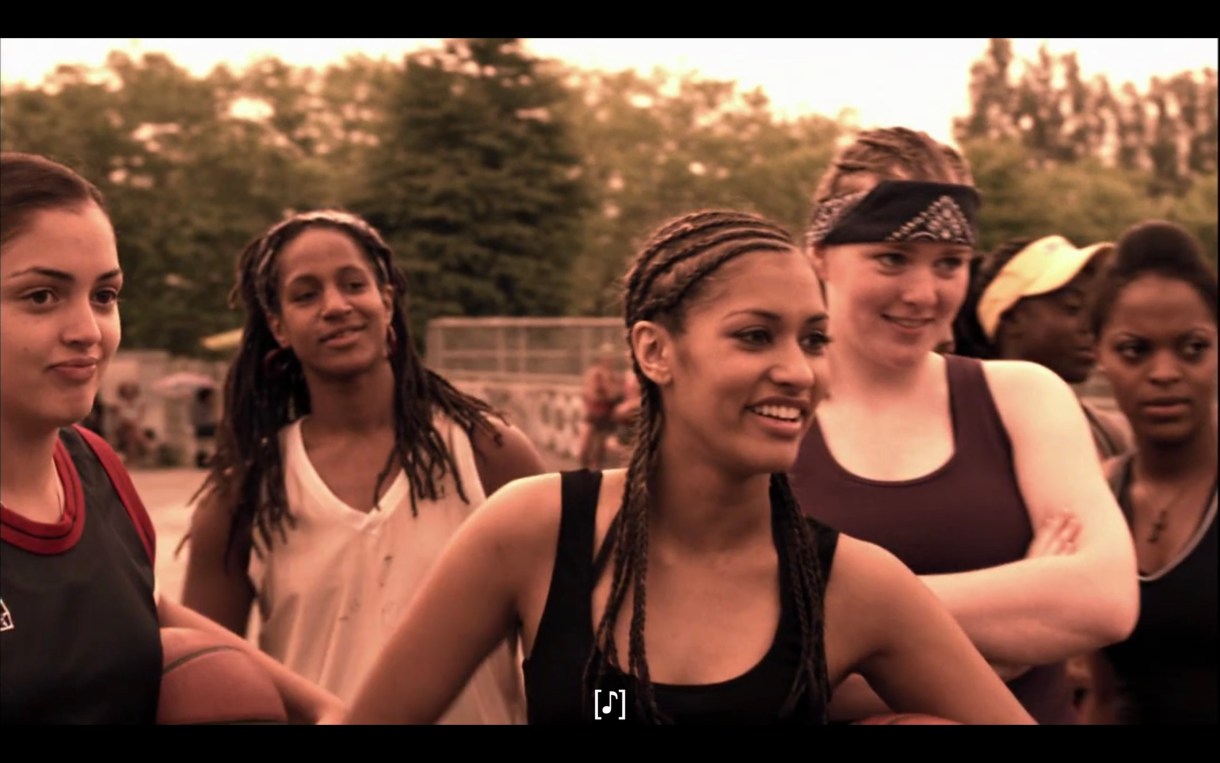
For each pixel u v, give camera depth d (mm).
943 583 2471
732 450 1881
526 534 1993
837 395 2658
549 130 44312
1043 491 2580
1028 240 4102
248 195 45812
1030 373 2684
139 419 28891
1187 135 84938
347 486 3213
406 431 3213
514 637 2127
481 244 43125
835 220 2639
